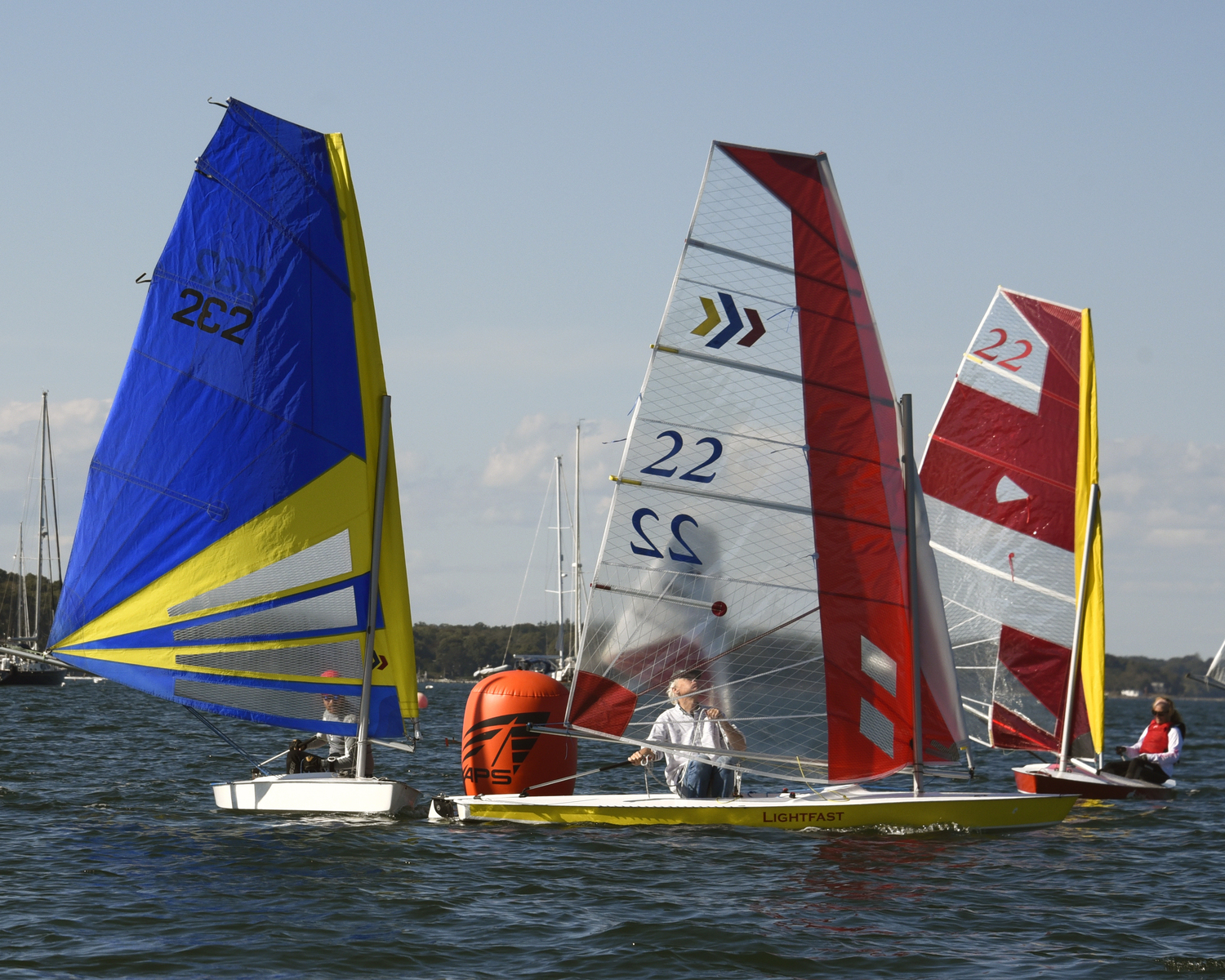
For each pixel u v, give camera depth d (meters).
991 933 29.48
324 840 39.59
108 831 41.41
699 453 42.56
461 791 56.66
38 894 31.95
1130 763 56.38
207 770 63.47
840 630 42.78
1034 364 57.53
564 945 27.83
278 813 45.44
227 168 47.00
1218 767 80.06
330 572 46.31
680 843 39.31
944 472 59.12
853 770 42.88
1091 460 55.91
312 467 46.38
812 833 41.47
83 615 46.47
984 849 39.91
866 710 42.84
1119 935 29.52
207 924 29.16
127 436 46.91
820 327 42.97
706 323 42.59
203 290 46.91
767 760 42.66
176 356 46.84
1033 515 57.25
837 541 42.81
